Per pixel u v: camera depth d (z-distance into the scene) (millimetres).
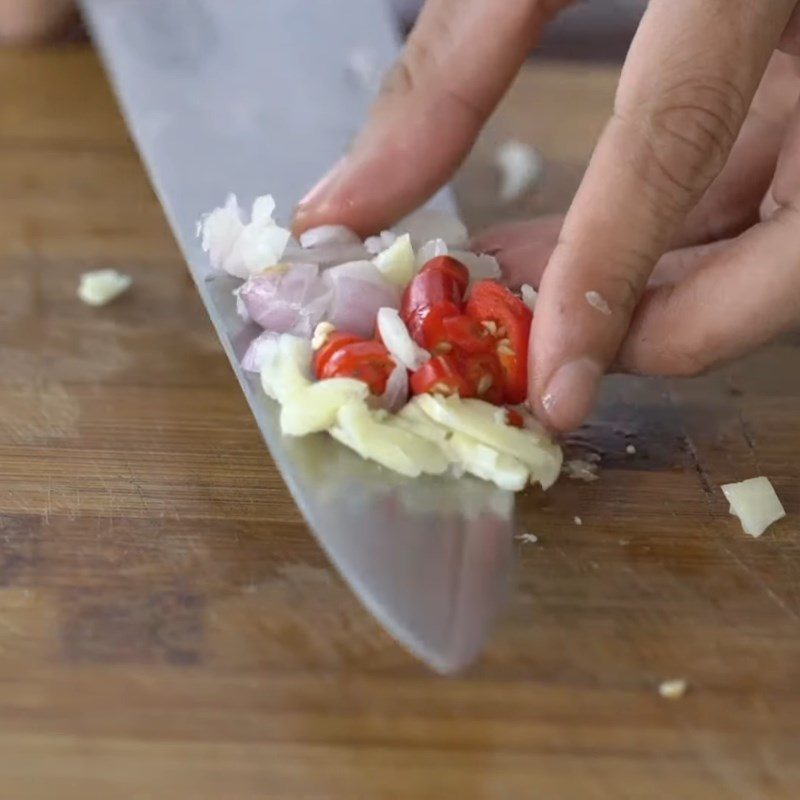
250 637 270
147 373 319
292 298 298
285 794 252
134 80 374
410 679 264
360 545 271
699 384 315
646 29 278
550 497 292
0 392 313
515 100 404
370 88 378
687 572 282
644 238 281
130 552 282
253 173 344
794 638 273
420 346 289
